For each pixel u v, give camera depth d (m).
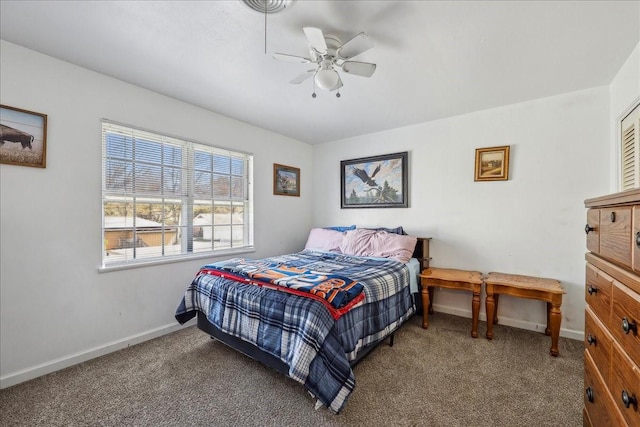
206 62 2.13
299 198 4.30
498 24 1.67
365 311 2.03
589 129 2.52
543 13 1.57
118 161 2.46
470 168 3.12
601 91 2.47
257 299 1.96
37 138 2.00
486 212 3.03
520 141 2.84
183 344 2.47
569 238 2.61
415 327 2.84
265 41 1.87
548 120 2.70
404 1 1.50
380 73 2.27
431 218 3.39
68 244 2.14
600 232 1.01
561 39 1.80
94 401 1.71
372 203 3.85
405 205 3.56
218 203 3.28
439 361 2.17
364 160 3.93
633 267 0.76
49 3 1.52
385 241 3.25
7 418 1.56
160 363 2.14
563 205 2.64
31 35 1.81
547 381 1.91
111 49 1.96
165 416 1.58
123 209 2.50
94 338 2.26
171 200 2.86
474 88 2.53
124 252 2.51
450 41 1.84
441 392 1.79
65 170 2.12
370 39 1.72
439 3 1.51
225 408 1.64
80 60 2.11
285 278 2.05
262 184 3.74
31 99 1.97
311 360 1.57
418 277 3.04
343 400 1.53
